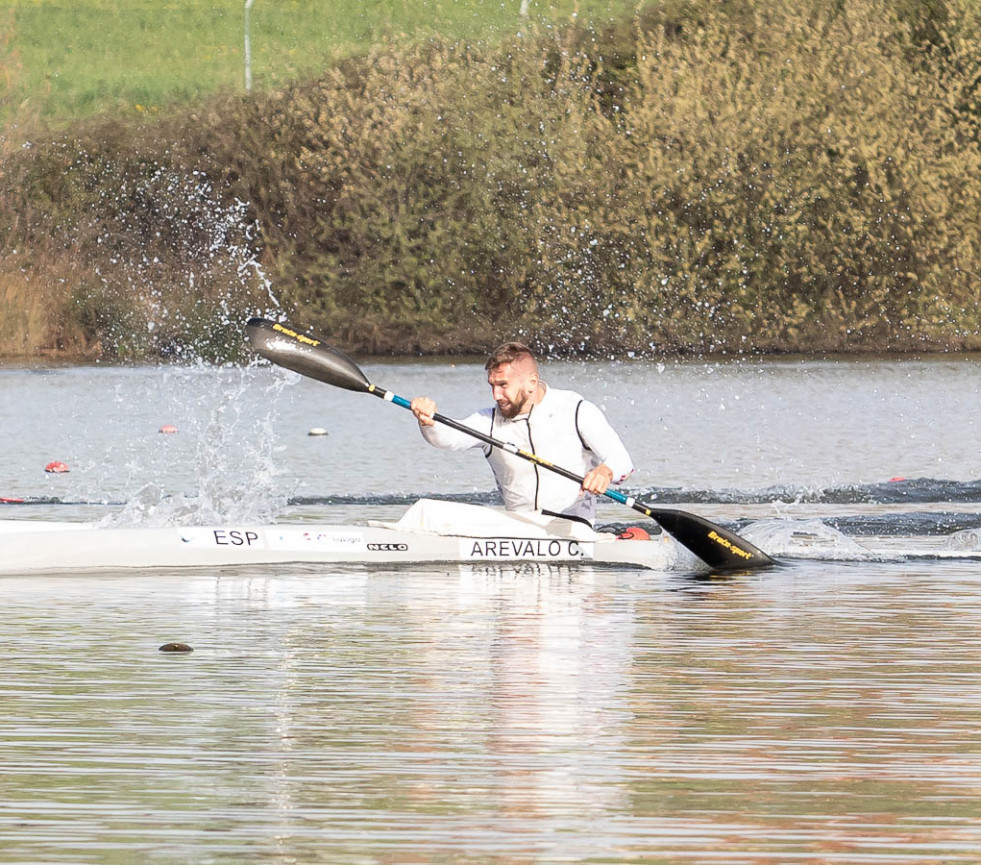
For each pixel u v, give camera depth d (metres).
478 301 124.88
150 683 25.95
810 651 28.77
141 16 172.88
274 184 126.94
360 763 21.33
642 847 18.08
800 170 123.31
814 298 124.06
